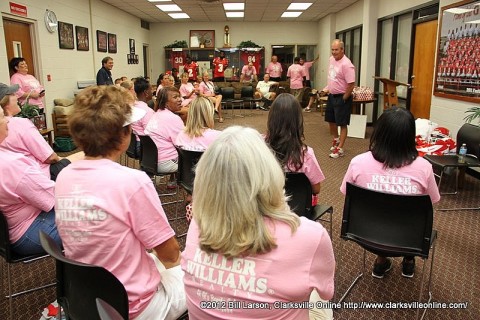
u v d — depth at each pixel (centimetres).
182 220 359
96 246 127
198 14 1188
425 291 244
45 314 206
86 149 133
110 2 953
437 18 591
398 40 757
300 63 1189
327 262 100
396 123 204
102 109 130
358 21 970
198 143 307
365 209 206
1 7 552
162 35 1395
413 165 209
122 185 127
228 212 94
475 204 393
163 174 359
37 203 187
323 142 711
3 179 180
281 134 224
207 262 100
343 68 558
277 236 95
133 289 130
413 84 678
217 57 1358
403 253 198
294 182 223
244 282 96
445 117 549
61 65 736
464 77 494
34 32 645
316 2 980
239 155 94
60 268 130
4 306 231
